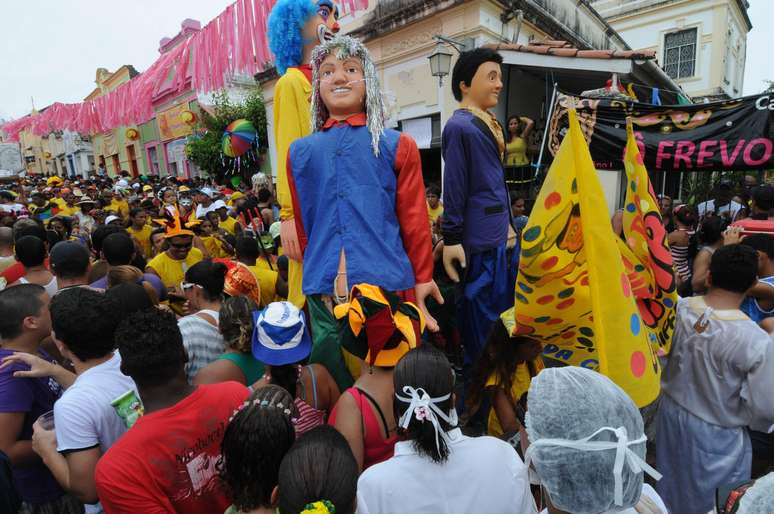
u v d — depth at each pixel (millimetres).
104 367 1887
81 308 1860
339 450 1209
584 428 1045
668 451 2328
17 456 1967
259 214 7250
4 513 1429
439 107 8102
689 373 2207
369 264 2123
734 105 4398
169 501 1482
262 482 1296
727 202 8258
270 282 3762
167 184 15070
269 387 1475
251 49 3141
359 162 2207
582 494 1040
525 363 2410
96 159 24625
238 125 13617
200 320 2543
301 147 2291
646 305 2021
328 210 2219
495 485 1377
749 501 853
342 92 2248
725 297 2139
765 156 4234
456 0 7359
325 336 2209
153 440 1477
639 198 1902
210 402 1610
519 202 6359
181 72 3828
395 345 1686
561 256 1613
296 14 2650
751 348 1991
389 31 8492
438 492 1355
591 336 1789
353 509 1201
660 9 18156
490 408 2686
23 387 2006
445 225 2689
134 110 4680
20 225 4531
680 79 18188
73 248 3039
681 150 4492
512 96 8180
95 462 1705
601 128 4844
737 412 2111
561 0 9688
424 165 9391
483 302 2725
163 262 4266
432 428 1360
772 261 3010
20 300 2131
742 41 21609
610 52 6141
